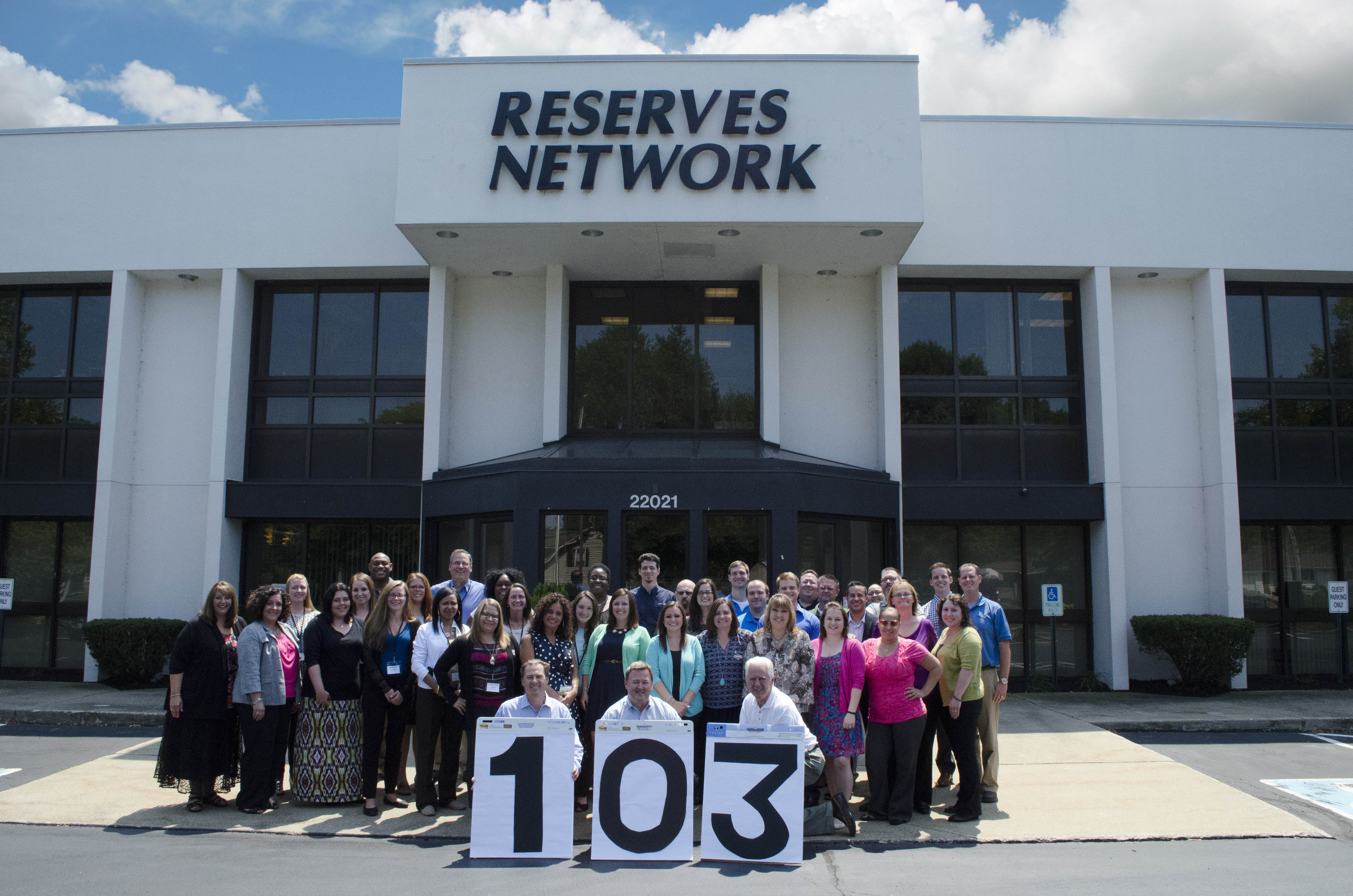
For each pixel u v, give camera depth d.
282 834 6.66
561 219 12.21
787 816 6.09
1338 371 14.67
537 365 14.38
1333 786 8.26
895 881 5.64
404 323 14.72
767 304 13.90
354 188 14.28
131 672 13.01
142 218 14.35
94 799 7.57
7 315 15.09
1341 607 13.47
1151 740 10.48
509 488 12.37
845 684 6.87
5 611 14.55
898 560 13.41
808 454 14.07
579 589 12.04
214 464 13.82
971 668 7.00
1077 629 14.20
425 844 6.46
